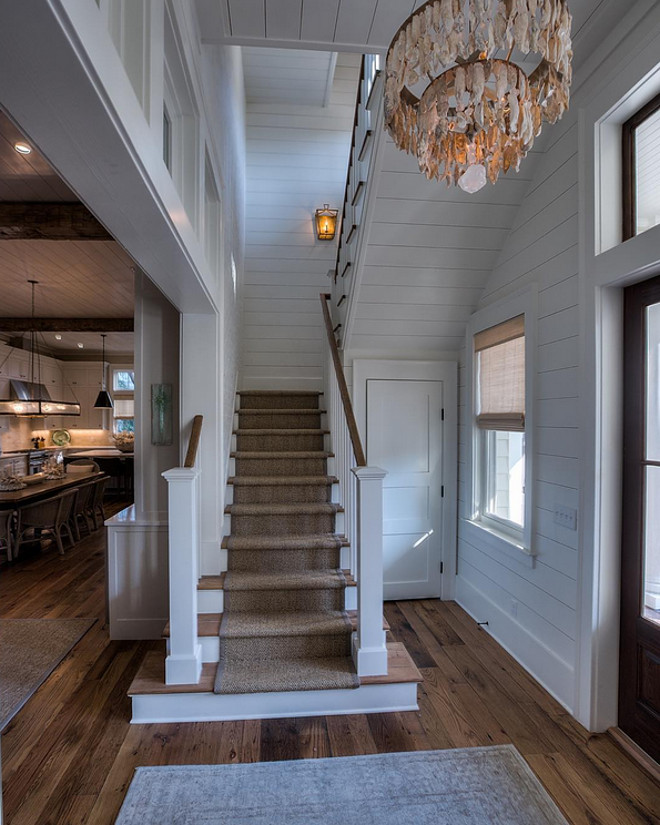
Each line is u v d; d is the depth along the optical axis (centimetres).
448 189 278
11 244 422
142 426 343
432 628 338
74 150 121
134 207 153
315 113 541
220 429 307
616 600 224
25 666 283
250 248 531
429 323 366
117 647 308
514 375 305
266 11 213
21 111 107
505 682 268
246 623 263
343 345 385
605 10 200
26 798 185
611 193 222
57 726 228
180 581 237
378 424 385
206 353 304
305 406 453
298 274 534
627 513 220
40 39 85
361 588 244
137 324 345
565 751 212
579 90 235
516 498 313
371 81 296
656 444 208
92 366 973
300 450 401
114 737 221
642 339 213
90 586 426
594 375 223
